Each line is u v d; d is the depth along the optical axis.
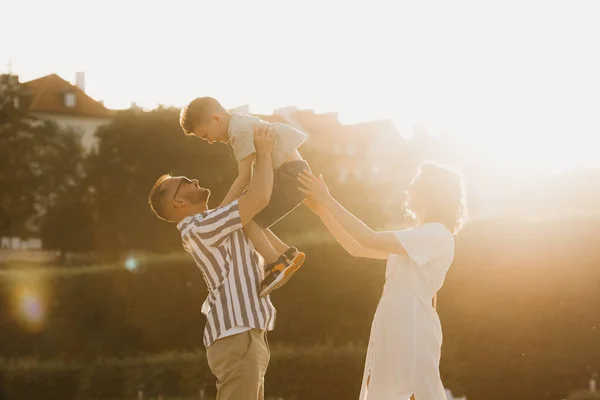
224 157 37.16
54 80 73.94
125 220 41.41
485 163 28.03
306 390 15.70
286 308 16.42
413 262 4.34
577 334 13.89
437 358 4.31
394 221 34.12
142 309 20.09
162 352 19.88
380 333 4.34
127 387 18.73
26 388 19.23
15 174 55.41
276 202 4.25
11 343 20.73
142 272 20.11
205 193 4.41
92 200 47.12
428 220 4.51
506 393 14.03
